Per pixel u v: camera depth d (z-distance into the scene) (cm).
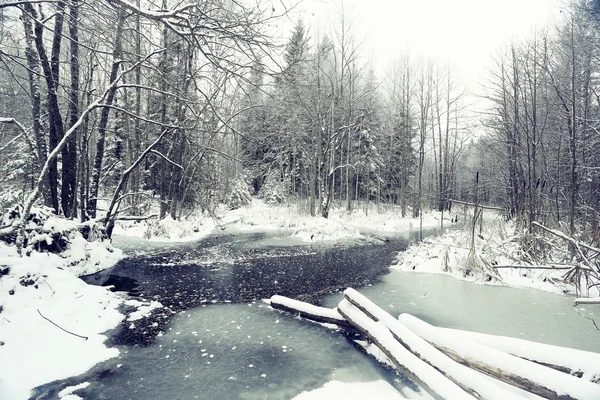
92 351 452
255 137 835
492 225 1277
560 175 1575
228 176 2614
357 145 3039
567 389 281
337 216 2427
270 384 390
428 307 679
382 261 1127
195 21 434
